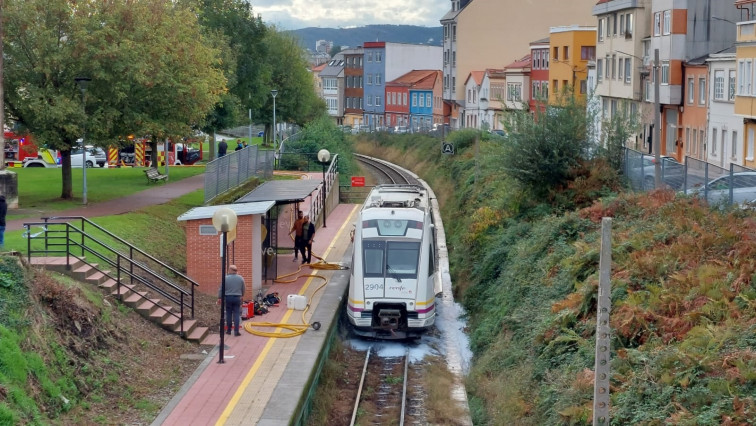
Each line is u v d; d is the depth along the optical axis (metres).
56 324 16.48
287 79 80.06
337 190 46.94
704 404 13.71
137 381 17.12
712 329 15.48
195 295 24.08
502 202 33.44
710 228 20.83
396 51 120.06
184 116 34.38
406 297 24.42
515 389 18.58
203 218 24.38
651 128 53.59
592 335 18.30
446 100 96.94
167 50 33.34
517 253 27.16
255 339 21.09
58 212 28.70
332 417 18.95
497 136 39.56
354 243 25.59
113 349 17.70
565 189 30.97
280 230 33.19
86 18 30.34
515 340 21.44
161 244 27.16
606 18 60.41
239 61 63.00
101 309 18.56
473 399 20.06
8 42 30.11
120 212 29.22
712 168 25.12
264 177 45.16
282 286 27.17
